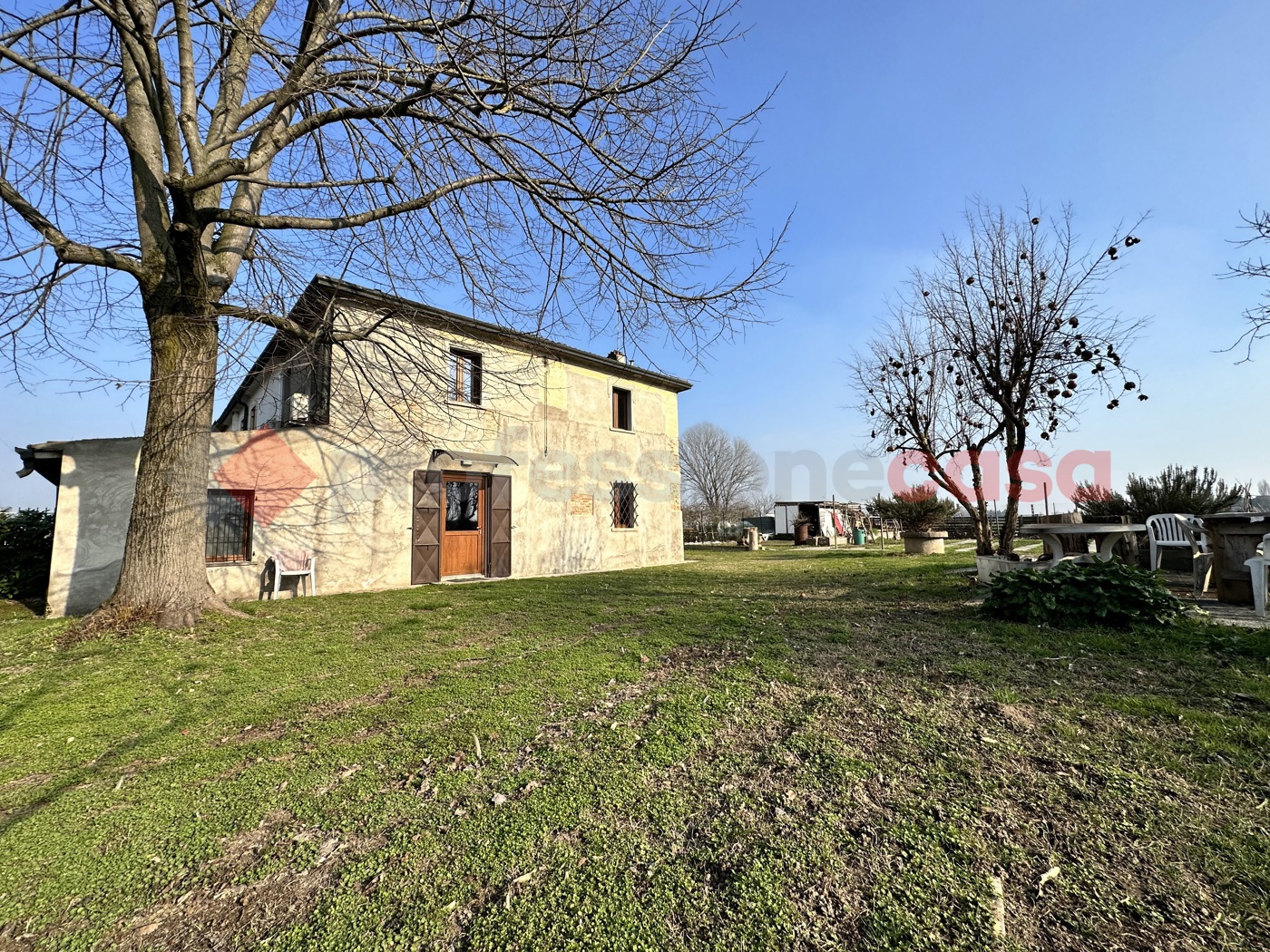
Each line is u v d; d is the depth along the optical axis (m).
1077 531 6.09
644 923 1.42
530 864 1.68
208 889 1.62
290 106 5.49
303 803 2.09
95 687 3.62
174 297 5.57
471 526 10.48
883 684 3.16
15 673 3.98
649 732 2.62
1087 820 1.76
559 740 2.58
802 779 2.12
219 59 6.40
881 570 9.59
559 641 4.67
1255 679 2.95
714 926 1.40
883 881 1.53
